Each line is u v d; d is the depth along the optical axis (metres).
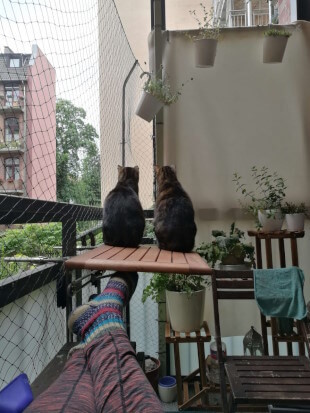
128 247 1.61
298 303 1.44
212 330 2.09
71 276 1.38
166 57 2.08
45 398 0.62
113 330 0.84
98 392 0.63
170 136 2.12
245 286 1.50
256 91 2.09
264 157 2.10
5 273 1.24
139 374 0.67
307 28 2.04
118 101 2.15
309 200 2.08
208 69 2.09
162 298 2.06
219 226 2.12
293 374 1.32
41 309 1.24
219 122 2.11
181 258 1.34
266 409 1.61
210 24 2.30
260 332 2.10
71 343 1.20
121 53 2.15
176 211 1.71
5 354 1.00
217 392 1.77
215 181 2.12
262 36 2.07
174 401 1.91
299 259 2.10
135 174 1.87
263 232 1.84
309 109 2.08
